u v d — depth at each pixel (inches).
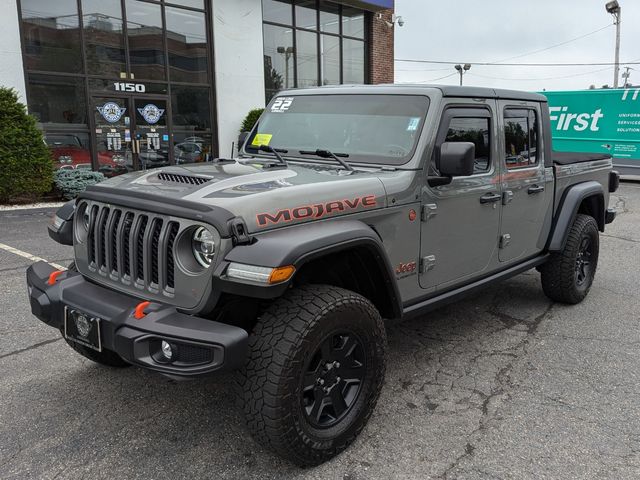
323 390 112.0
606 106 669.3
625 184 668.7
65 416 130.0
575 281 206.8
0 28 433.1
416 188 135.0
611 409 135.4
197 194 108.6
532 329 189.0
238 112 598.5
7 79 441.7
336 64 708.0
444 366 159.2
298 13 653.9
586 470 111.4
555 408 135.8
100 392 141.5
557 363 161.9
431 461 114.3
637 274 262.7
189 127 569.3
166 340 97.7
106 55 501.4
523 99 176.9
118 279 117.0
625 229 381.4
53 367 154.9
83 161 498.9
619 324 194.2
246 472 110.3
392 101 147.9
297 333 102.1
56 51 471.2
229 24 577.0
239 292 98.6
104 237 120.6
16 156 416.5
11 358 159.8
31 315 191.9
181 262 105.1
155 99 539.5
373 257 120.2
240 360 98.1
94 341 108.9
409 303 141.0
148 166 542.6
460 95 149.1
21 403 135.4
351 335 114.0
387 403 137.8
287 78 655.1
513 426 127.5
